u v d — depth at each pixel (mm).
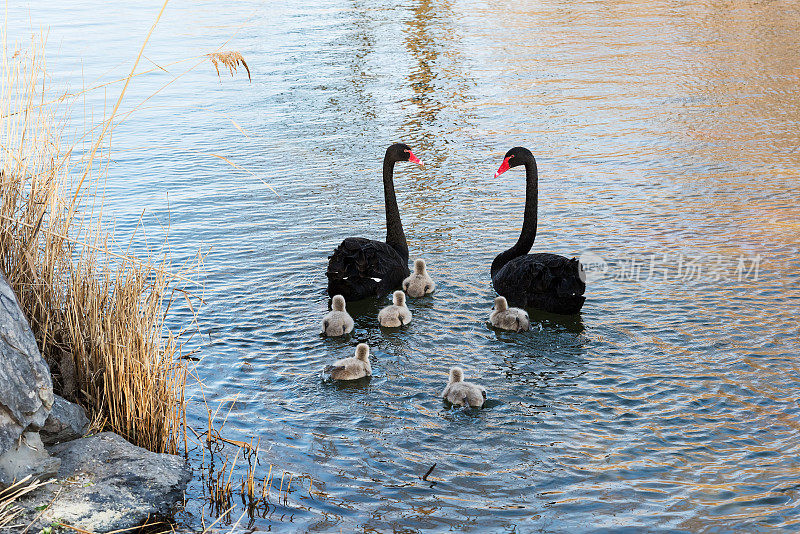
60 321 7254
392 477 6641
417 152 16578
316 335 9289
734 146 16250
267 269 11055
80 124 17938
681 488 6387
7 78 7496
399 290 10719
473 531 5922
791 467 6633
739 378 8086
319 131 18109
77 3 35500
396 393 8047
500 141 17156
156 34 28094
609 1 35250
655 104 19531
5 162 7184
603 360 8578
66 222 7363
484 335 9273
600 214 12961
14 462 5980
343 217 13117
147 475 6391
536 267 9727
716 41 26266
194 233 12359
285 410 7719
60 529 5727
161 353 7863
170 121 18812
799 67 22531
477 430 7336
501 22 30891
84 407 7141
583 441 7109
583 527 5941
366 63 24469
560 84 21672
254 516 6098
